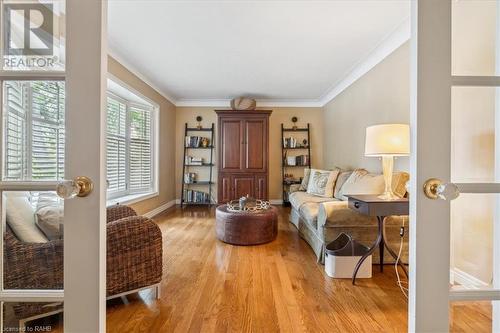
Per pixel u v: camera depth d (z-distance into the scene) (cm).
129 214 243
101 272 79
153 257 190
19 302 80
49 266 85
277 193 603
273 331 155
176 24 275
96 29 78
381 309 178
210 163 599
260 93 539
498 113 85
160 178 515
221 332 154
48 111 80
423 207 78
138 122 467
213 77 440
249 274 233
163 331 155
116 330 156
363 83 390
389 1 237
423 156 78
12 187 78
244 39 308
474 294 79
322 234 257
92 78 77
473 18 82
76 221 78
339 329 157
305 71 411
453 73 79
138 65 390
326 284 214
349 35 298
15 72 77
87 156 77
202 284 213
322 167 596
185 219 450
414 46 79
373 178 274
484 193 79
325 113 578
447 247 78
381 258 239
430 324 78
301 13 255
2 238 84
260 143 541
